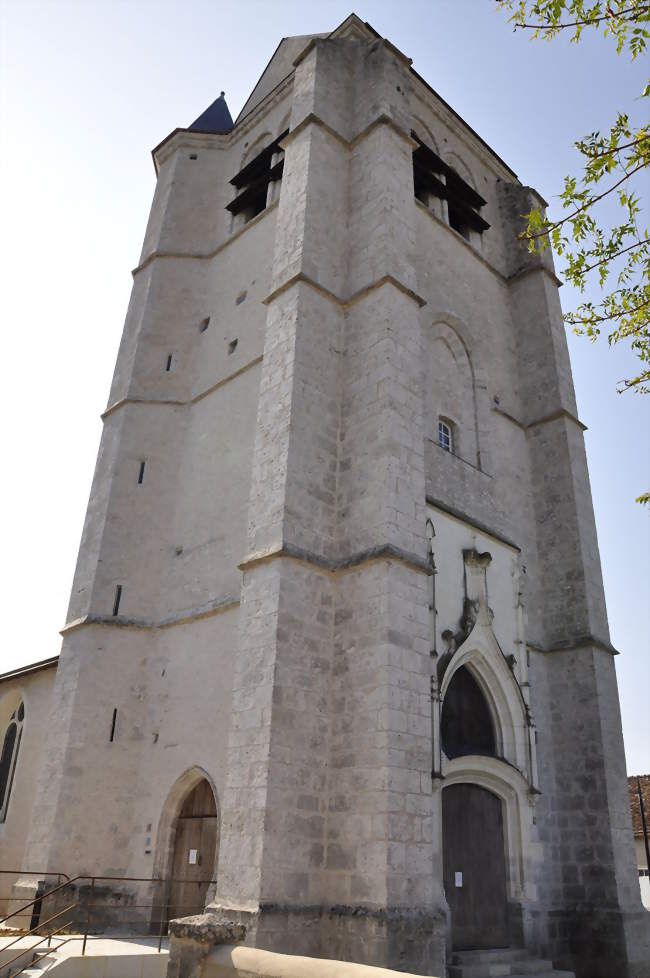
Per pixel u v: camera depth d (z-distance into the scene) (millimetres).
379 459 16203
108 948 13406
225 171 28250
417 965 12211
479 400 22922
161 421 22969
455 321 23312
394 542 15281
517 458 23734
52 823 17484
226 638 17703
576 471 23484
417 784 13664
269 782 13273
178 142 28828
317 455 16703
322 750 14352
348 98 22234
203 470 21203
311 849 13508
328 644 15203
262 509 16141
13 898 17234
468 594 18328
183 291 25391
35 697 25328
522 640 19656
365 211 19828
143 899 16781
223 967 10742
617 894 17984
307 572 15359
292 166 20641
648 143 9828
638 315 11266
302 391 16938
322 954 12805
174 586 20281
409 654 14562
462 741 17516
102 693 19094
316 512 16156
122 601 20375
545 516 23266
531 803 18094
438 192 25047
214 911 12859
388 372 16953
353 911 12688
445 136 28250
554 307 26453
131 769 18594
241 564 15758
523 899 17062
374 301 18141
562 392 24531
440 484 19562
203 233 26703
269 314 18703
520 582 20391
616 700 20688
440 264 23781
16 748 25812
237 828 13469
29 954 12852
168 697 18750
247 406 20500
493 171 30219
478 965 15023
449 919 15234
